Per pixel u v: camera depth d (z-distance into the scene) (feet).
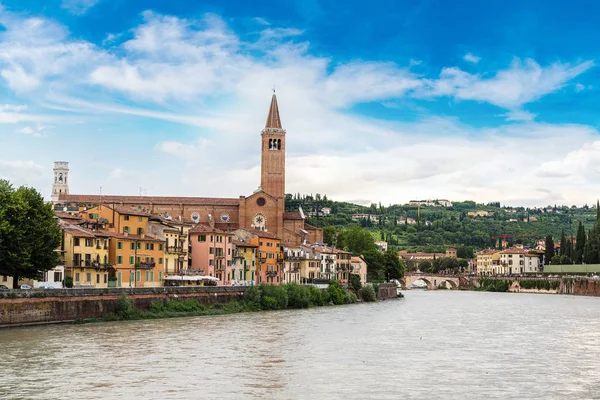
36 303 364.79
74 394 214.48
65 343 310.86
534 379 250.37
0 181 392.06
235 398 214.07
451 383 241.35
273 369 261.65
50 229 400.88
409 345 337.11
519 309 624.59
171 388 225.35
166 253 555.69
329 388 229.86
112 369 254.47
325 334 374.63
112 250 492.95
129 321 410.93
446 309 618.44
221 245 615.57
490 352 316.40
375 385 235.61
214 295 506.89
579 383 244.01
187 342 328.49
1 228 366.63
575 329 424.46
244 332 372.99
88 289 397.60
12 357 274.16
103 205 542.98
